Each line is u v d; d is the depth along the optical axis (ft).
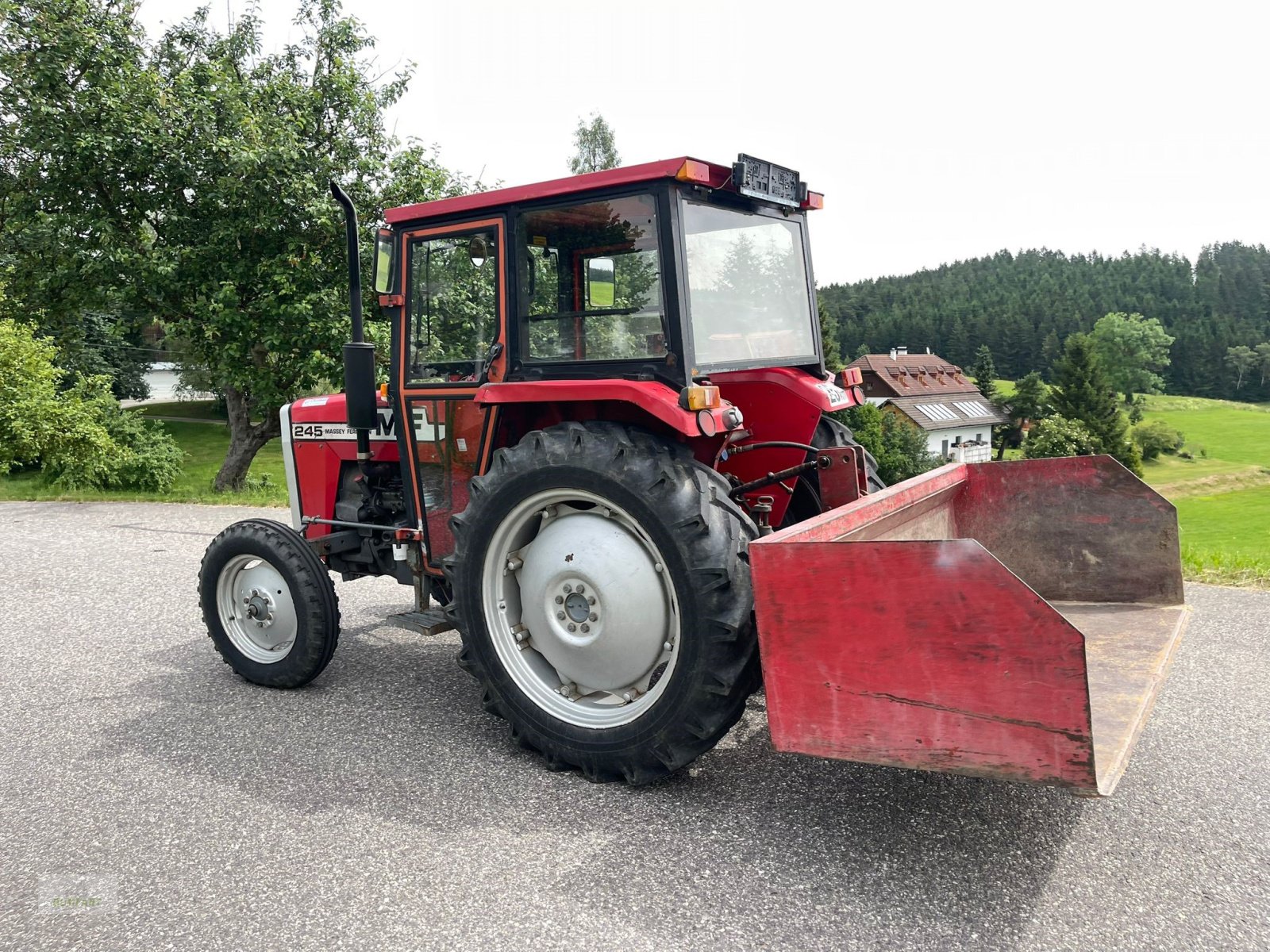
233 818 9.96
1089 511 12.54
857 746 8.51
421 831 9.56
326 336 42.57
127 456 51.39
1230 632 15.44
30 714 13.30
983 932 7.58
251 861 9.05
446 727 12.53
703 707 9.70
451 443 12.69
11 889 8.67
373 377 13.01
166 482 53.42
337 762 11.40
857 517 9.99
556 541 10.93
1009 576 7.61
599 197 10.65
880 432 176.55
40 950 7.72
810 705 8.68
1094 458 12.44
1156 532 12.13
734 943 7.50
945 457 216.95
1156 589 12.23
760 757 11.13
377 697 13.80
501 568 11.36
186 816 10.03
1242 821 9.36
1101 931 7.56
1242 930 7.55
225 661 14.60
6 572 23.68
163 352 146.41
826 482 11.59
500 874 8.66
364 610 18.92
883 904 8.02
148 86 42.83
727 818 9.65
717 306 11.17
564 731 10.78
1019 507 12.98
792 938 7.57
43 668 15.52
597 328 10.87
